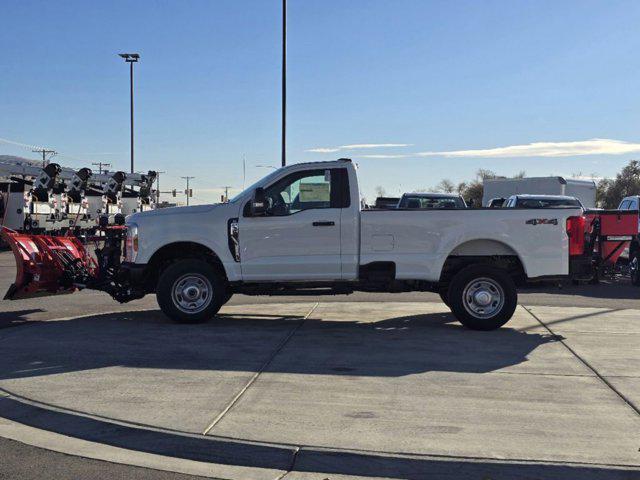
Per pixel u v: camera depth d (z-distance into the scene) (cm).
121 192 2608
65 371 701
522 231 980
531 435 514
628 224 1616
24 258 1070
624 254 1770
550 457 471
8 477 456
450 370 711
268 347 827
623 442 500
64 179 2227
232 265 992
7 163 2122
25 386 645
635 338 889
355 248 986
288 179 998
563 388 640
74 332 927
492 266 975
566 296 1445
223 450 493
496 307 959
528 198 1947
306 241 988
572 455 475
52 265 1100
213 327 975
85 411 570
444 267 1007
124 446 509
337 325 1001
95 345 834
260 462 480
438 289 1027
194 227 994
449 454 477
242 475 461
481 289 960
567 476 447
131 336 896
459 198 2033
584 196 3105
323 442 500
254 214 986
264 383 654
